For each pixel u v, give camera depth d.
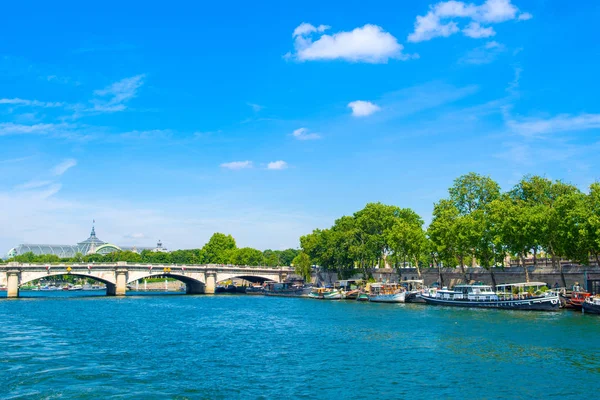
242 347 58.62
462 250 117.50
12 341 61.94
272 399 37.25
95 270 155.88
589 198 93.69
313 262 173.38
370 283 143.38
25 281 146.12
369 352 54.22
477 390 39.25
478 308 99.69
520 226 101.94
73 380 41.72
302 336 66.75
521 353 51.84
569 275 102.44
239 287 191.25
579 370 44.69
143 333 70.62
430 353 52.88
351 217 173.50
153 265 164.50
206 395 37.97
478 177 129.88
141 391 38.62
